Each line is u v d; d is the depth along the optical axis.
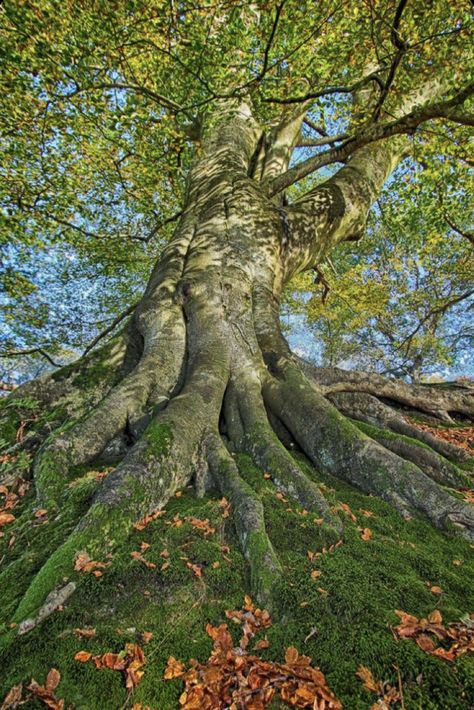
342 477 4.10
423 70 6.70
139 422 4.40
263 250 6.52
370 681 1.93
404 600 2.50
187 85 6.63
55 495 3.49
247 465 3.98
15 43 5.29
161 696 1.92
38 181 8.63
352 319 23.14
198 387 4.58
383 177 8.94
